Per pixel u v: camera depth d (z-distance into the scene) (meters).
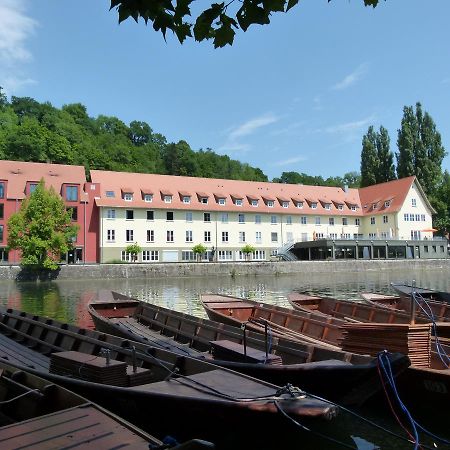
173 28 3.92
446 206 75.69
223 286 38.88
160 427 7.09
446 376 7.93
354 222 70.06
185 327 13.43
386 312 14.28
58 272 44.47
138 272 47.19
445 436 7.90
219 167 124.50
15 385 6.99
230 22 3.81
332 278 47.28
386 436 7.89
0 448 4.71
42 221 43.50
